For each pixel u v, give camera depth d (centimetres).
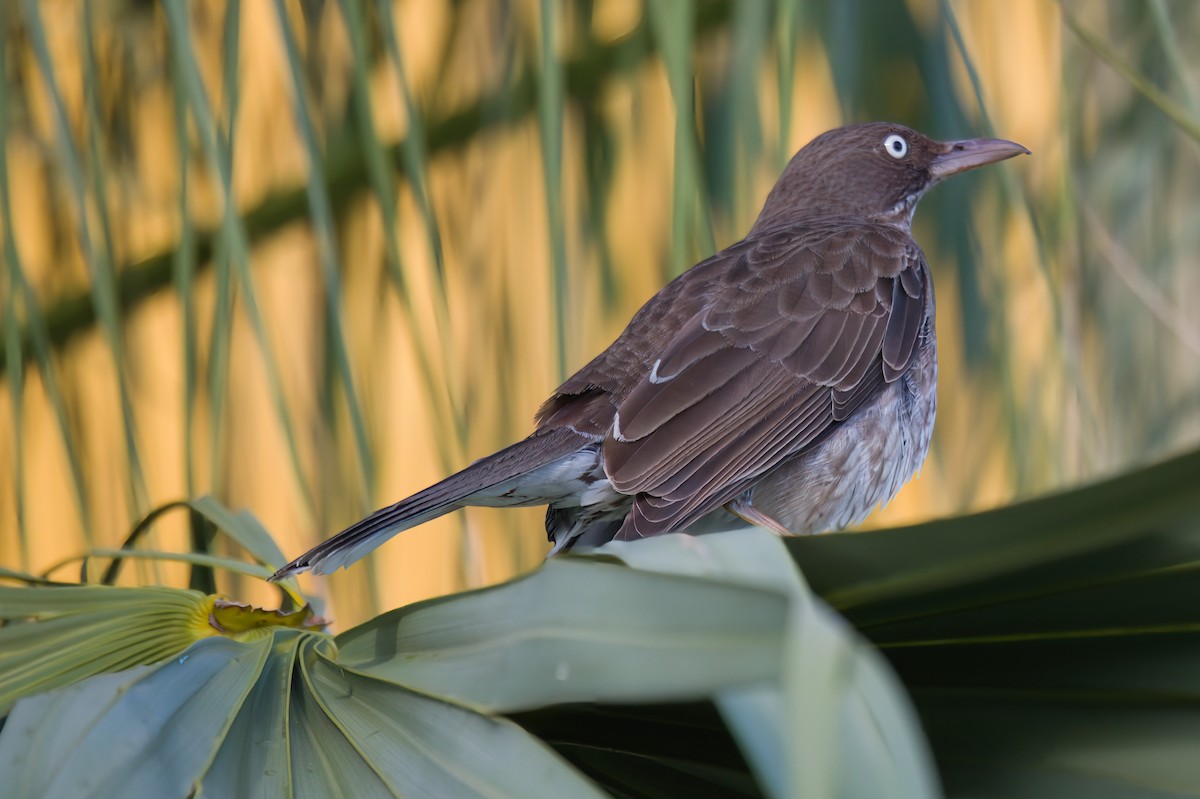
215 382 653
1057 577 312
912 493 895
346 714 371
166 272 900
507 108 807
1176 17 862
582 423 705
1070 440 833
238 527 585
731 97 772
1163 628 326
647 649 279
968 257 883
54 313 906
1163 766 331
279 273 868
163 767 365
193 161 905
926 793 223
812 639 228
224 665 405
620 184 828
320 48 873
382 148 649
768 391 738
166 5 640
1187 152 890
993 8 849
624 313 828
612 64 830
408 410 827
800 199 938
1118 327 947
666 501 677
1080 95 873
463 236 840
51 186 918
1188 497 271
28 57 920
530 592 321
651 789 401
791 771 217
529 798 316
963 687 352
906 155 919
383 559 825
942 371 891
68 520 912
